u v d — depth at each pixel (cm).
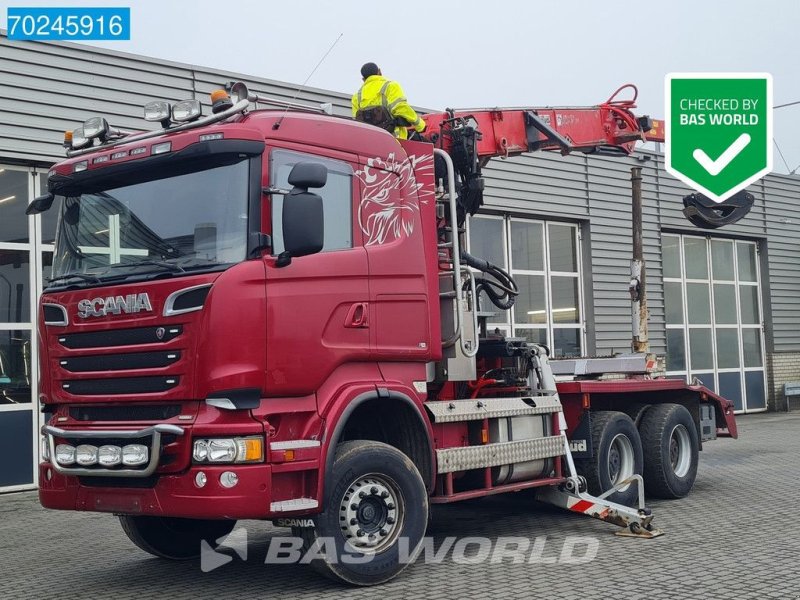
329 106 704
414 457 695
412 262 704
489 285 898
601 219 1909
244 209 600
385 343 669
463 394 819
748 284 2323
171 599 622
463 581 641
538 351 861
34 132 1175
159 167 636
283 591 631
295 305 610
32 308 1180
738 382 2264
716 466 1268
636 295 1430
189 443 575
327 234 650
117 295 614
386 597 602
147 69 1280
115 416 621
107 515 1005
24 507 1060
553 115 1012
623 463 928
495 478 763
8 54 1159
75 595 645
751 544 738
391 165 706
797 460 1304
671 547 737
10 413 1154
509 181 1738
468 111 963
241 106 627
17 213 1180
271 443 585
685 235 2173
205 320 574
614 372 1028
